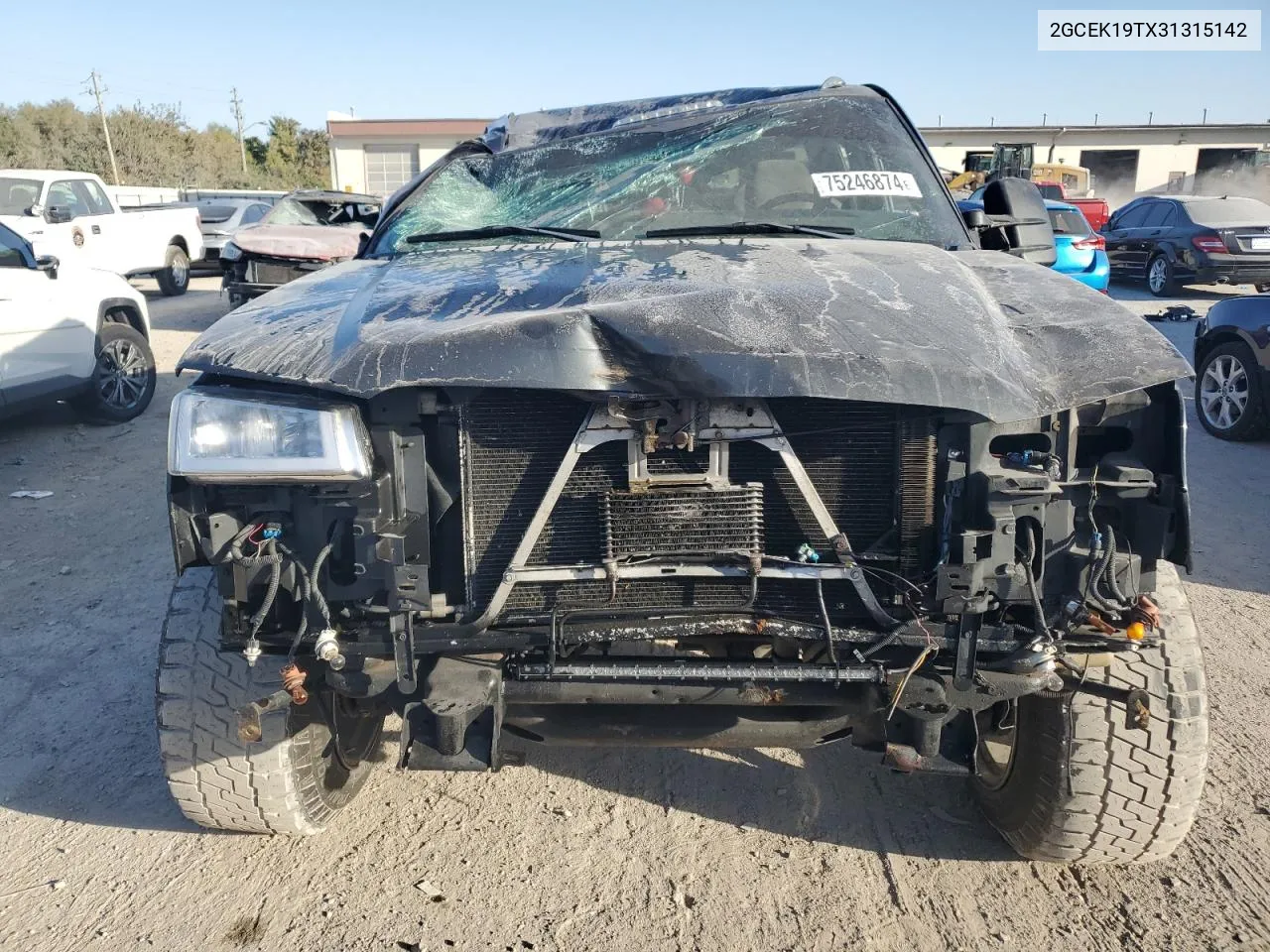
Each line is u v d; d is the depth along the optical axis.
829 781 3.36
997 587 2.21
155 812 3.21
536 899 2.77
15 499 6.61
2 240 7.75
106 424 8.70
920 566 2.33
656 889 2.81
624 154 3.68
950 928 2.64
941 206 3.51
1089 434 2.33
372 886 2.83
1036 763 2.69
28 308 7.61
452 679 2.33
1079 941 2.58
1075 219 13.79
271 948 2.59
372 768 3.29
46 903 2.77
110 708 3.89
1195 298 17.08
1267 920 2.64
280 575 2.32
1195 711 2.52
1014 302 2.52
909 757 2.35
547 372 2.18
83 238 14.69
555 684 2.37
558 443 2.32
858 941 2.59
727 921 2.68
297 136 59.81
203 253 18.52
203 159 52.12
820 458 2.33
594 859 2.95
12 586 5.12
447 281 2.73
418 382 2.19
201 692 2.70
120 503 6.57
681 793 3.30
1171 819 2.60
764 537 2.36
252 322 2.59
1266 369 7.64
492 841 3.04
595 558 2.36
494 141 3.91
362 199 14.52
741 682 2.38
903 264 2.76
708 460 2.31
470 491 2.34
